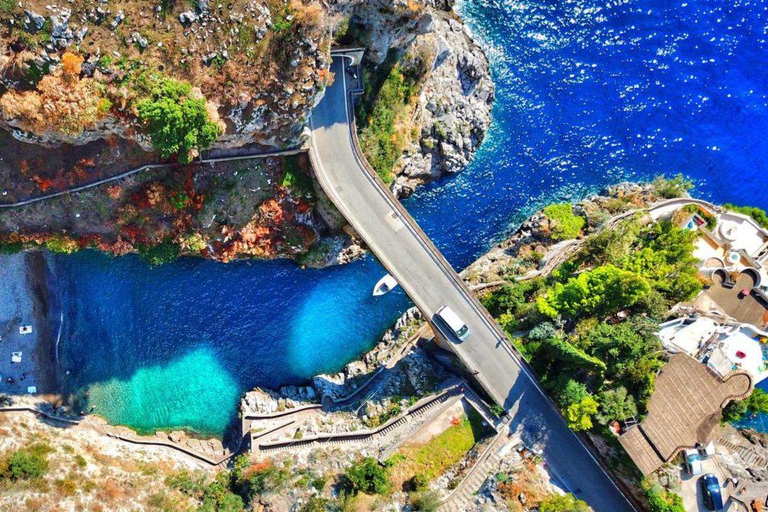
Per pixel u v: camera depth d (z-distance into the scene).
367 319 55.69
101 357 52.66
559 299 47.56
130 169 44.28
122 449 50.91
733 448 48.69
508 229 57.25
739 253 51.88
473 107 55.22
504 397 49.47
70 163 43.22
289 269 54.69
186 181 45.88
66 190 44.19
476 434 49.69
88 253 51.66
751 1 58.31
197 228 48.66
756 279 49.97
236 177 47.38
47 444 47.94
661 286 47.66
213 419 53.50
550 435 48.84
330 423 51.50
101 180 44.22
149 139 40.28
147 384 53.09
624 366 44.66
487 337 49.72
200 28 38.91
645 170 57.59
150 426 52.91
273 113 42.06
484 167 56.94
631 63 57.50
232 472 49.50
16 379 50.47
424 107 53.06
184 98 38.84
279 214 50.09
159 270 52.91
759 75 57.75
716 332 47.78
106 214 46.22
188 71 39.44
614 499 47.75
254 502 47.69
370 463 47.09
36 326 51.28
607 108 57.44
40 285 51.41
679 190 55.88
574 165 57.44
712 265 51.50
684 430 43.53
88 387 52.19
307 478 47.94
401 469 47.94
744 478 45.78
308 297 55.06
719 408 43.50
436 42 50.53
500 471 47.28
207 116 39.59
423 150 54.25
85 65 37.69
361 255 55.56
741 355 47.69
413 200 56.38
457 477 47.50
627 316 48.16
